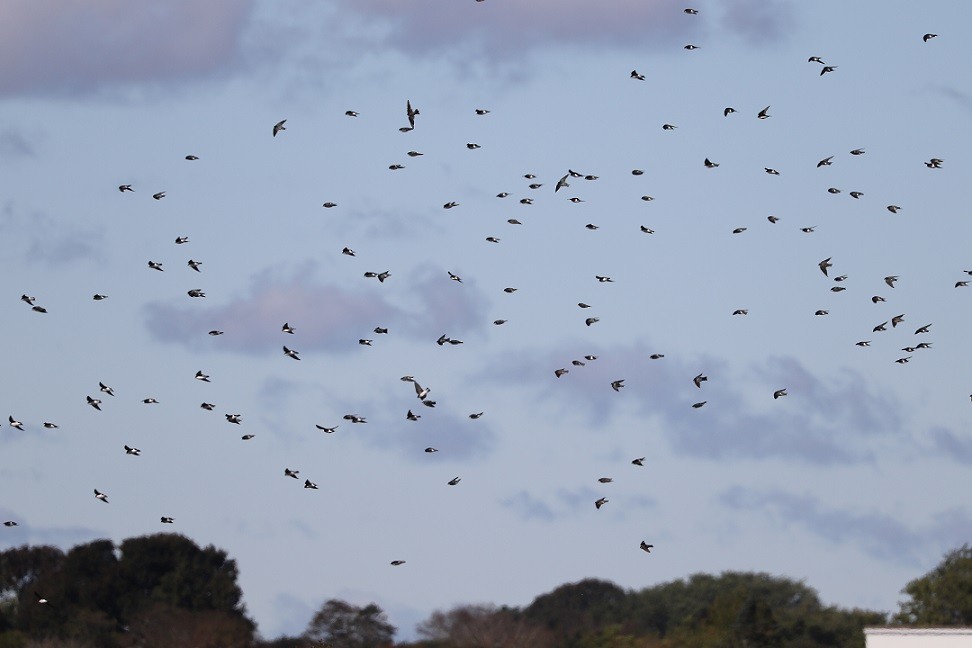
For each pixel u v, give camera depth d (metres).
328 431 67.44
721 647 107.25
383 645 119.38
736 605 115.31
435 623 116.50
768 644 106.00
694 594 130.50
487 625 116.31
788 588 131.50
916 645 77.56
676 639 113.06
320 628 121.19
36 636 125.94
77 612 131.12
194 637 126.62
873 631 78.31
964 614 109.12
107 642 125.88
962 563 113.25
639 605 131.62
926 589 111.06
